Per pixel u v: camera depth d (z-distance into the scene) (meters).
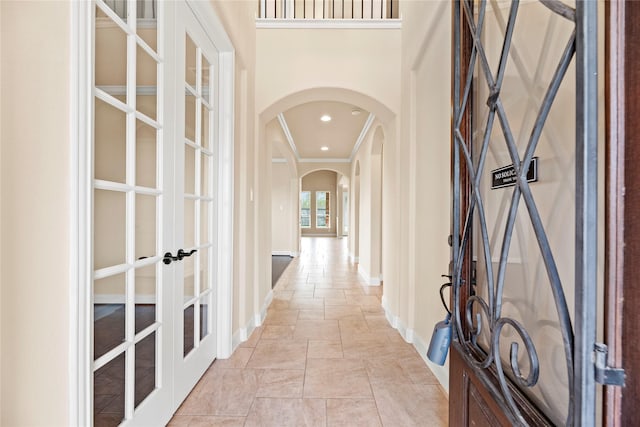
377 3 3.83
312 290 4.73
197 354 2.02
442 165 2.00
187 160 1.93
